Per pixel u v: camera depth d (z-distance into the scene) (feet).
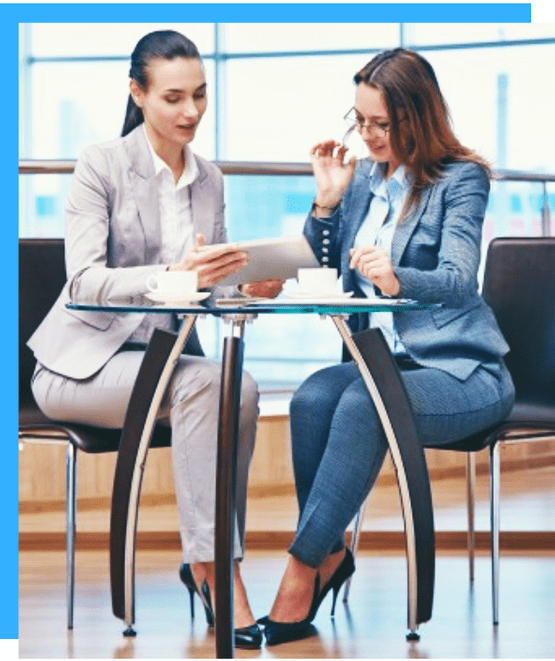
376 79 9.91
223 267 8.90
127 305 8.63
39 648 9.42
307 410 9.89
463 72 36.76
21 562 13.12
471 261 9.61
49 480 15.42
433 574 9.55
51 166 15.07
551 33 35.99
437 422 9.62
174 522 14.46
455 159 10.02
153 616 10.54
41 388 10.12
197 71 10.09
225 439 8.32
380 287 9.20
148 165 10.28
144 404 9.45
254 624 9.39
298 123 39.27
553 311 10.87
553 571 12.44
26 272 10.84
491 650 9.29
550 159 36.19
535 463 19.07
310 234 10.51
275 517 14.87
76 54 41.81
